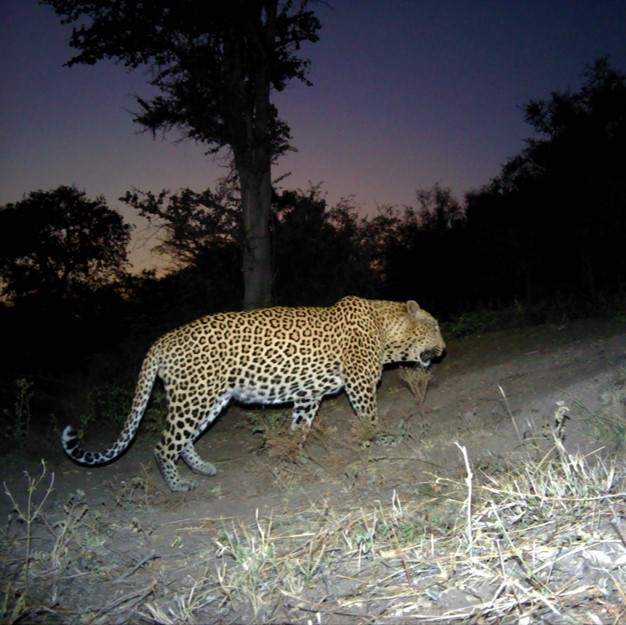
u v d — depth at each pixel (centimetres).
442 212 2405
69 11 1580
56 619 418
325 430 734
